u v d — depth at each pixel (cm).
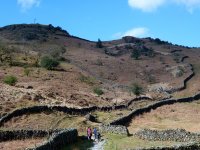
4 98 6719
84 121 5897
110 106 7912
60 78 11244
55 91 8594
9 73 10444
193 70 19725
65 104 7369
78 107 7269
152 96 11194
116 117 6800
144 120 6925
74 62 17662
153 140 4703
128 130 5619
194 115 7638
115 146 4241
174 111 8069
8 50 13875
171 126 6319
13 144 4041
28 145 3959
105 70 17788
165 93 12600
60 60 16438
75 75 12444
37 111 5994
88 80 12325
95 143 4547
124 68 19375
